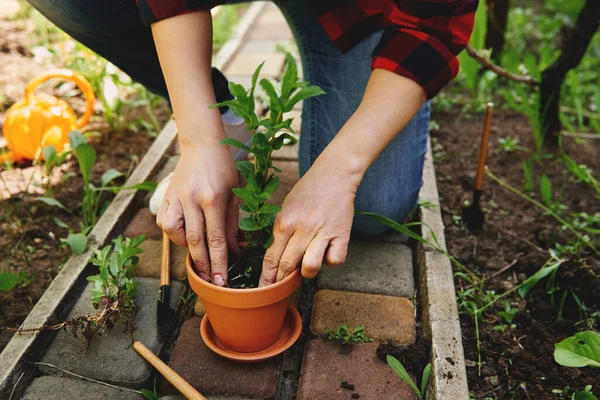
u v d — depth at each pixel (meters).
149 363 1.20
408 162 1.50
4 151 1.98
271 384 1.15
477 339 1.31
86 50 2.16
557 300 1.46
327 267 1.46
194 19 1.12
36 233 1.65
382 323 1.31
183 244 1.11
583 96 2.49
